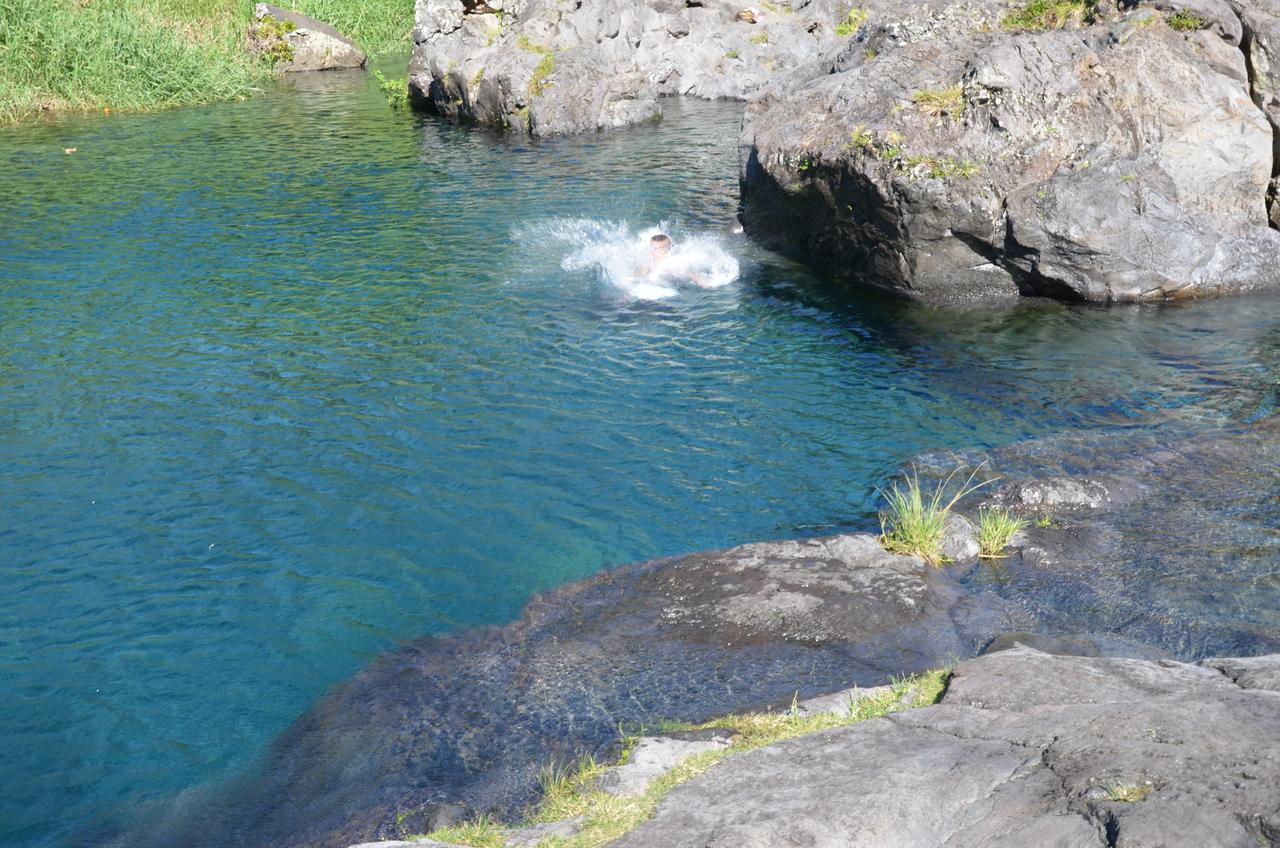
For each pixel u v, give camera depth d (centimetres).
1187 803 363
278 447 965
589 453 952
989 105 1294
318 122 2538
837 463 924
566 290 1362
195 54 2864
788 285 1377
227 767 586
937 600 702
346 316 1279
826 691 604
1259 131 1294
